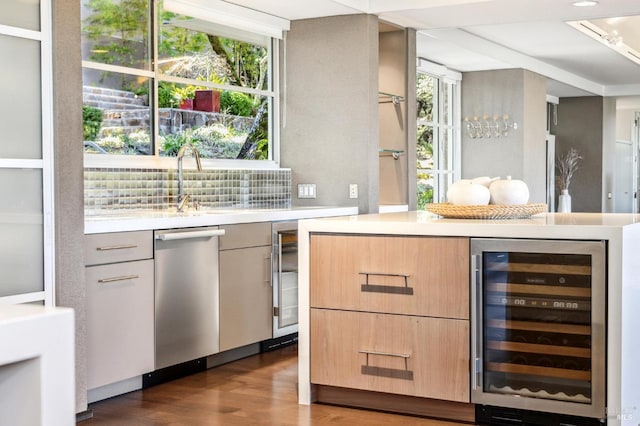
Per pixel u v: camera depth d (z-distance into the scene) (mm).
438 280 3346
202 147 5359
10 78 3229
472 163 9383
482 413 3344
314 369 3662
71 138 3447
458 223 3322
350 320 3555
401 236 3418
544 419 3223
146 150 4887
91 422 3436
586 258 3070
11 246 3236
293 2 5305
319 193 5852
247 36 5746
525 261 3188
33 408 619
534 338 3195
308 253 3645
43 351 617
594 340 3059
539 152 9641
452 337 3330
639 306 3330
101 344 3670
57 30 3369
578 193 12453
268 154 6004
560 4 5352
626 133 14680
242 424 3396
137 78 4809
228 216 4473
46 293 3375
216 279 4398
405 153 6348
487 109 9266
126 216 4371
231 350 4680
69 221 3438
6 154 3215
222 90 5523
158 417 3514
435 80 8922
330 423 3396
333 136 5781
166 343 4066
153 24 4895
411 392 3434
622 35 8891
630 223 3230
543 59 9359
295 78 5930
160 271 4004
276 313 4938
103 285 3672
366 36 5637
